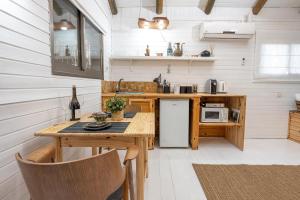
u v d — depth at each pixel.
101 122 1.59
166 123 3.25
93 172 0.87
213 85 3.50
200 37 3.73
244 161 2.77
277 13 3.75
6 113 1.19
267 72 3.84
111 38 3.84
